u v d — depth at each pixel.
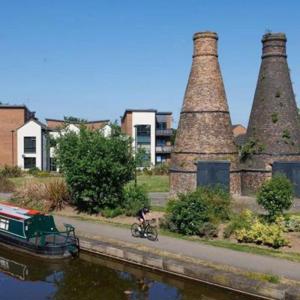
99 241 20.67
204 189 24.30
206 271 15.96
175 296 15.69
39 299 15.77
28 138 70.75
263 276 15.02
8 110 71.88
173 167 30.52
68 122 34.34
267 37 31.61
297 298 13.52
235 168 30.36
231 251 18.14
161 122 83.38
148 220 21.38
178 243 19.61
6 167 60.97
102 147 26.62
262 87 31.67
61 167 28.17
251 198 29.83
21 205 30.36
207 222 20.94
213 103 29.69
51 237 21.31
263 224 20.08
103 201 27.08
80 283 17.27
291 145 30.84
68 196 29.34
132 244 19.77
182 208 21.38
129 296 15.78
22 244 21.41
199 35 29.89
